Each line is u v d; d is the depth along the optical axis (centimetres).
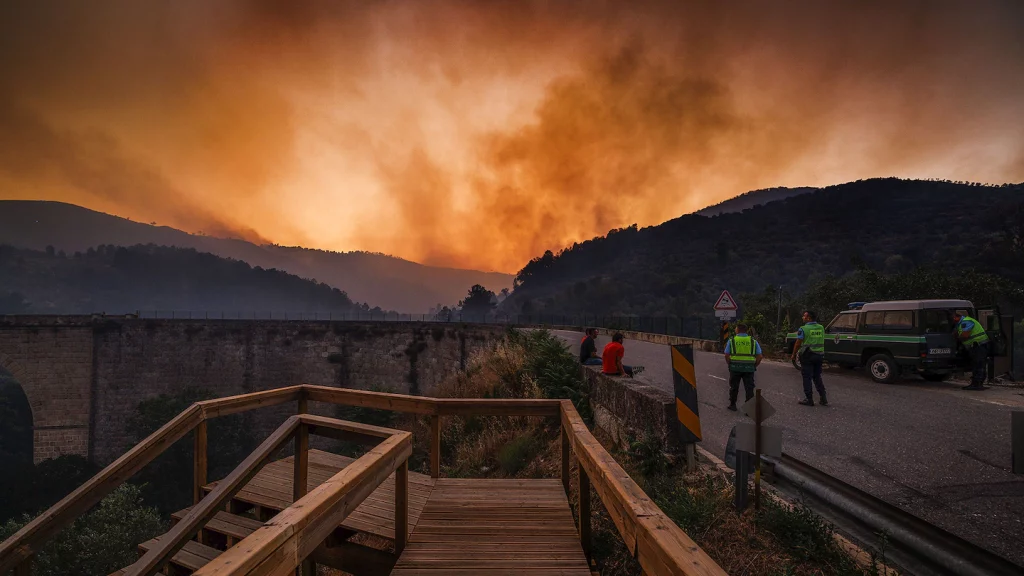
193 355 5381
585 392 955
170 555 380
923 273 2308
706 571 173
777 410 980
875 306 1326
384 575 441
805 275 14175
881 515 437
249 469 426
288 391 621
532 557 390
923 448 716
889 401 1053
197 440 529
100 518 1966
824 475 515
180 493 4119
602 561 476
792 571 403
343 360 5519
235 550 192
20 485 4531
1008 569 352
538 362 1179
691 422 593
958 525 467
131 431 4719
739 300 3034
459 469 927
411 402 572
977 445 723
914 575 384
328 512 258
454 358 5166
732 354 979
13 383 7412
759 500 496
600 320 4300
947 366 1204
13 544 394
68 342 5156
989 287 2083
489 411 554
